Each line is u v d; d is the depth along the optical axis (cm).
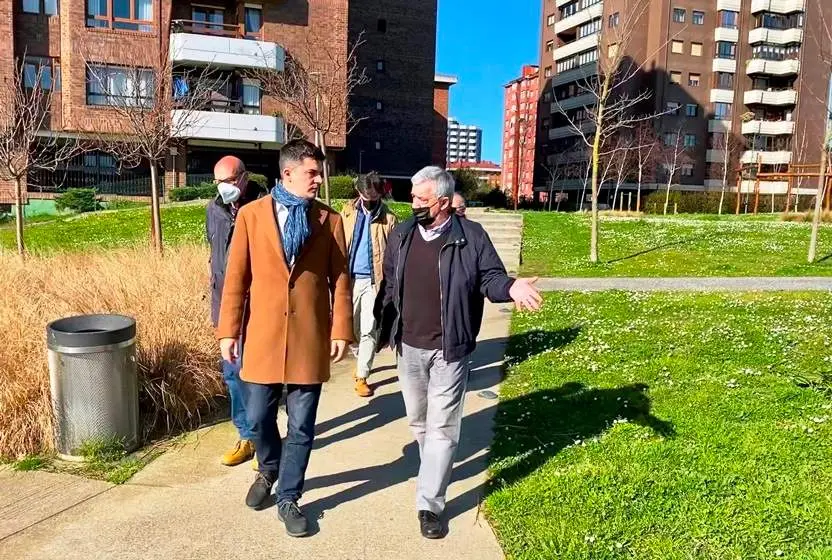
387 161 4538
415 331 357
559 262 1571
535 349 732
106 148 2523
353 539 345
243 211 356
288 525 346
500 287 341
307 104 2459
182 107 2227
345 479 417
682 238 1936
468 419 520
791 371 609
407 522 363
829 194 2842
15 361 476
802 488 380
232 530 352
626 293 1121
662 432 469
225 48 3025
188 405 518
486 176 12738
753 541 329
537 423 499
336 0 3359
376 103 4472
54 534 345
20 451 440
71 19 2830
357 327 592
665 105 6222
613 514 357
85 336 425
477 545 339
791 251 1681
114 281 696
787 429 467
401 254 361
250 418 360
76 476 414
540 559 319
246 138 3056
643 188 6050
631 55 6128
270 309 347
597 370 633
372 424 516
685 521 347
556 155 6975
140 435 474
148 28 2975
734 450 434
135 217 2186
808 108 6291
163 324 563
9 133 1374
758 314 901
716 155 6353
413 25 4525
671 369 627
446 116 5700
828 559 310
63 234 1917
